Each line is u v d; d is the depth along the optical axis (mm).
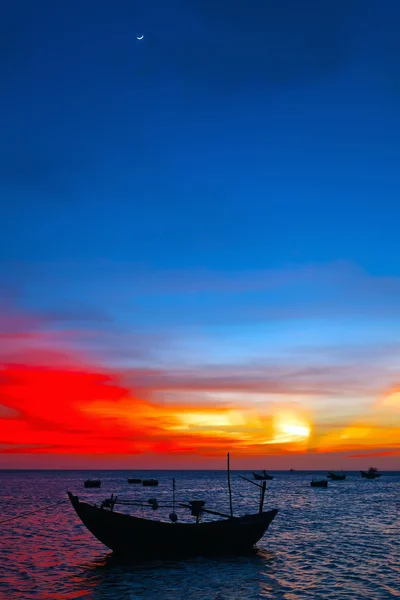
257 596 24797
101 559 33250
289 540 42031
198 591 25500
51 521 57000
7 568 30703
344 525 53594
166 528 31438
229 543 33250
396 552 36656
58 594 24906
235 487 155125
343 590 25922
